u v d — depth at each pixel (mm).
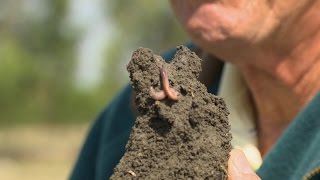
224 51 1034
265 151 1093
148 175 650
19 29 10211
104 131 1266
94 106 10781
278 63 1046
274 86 1066
